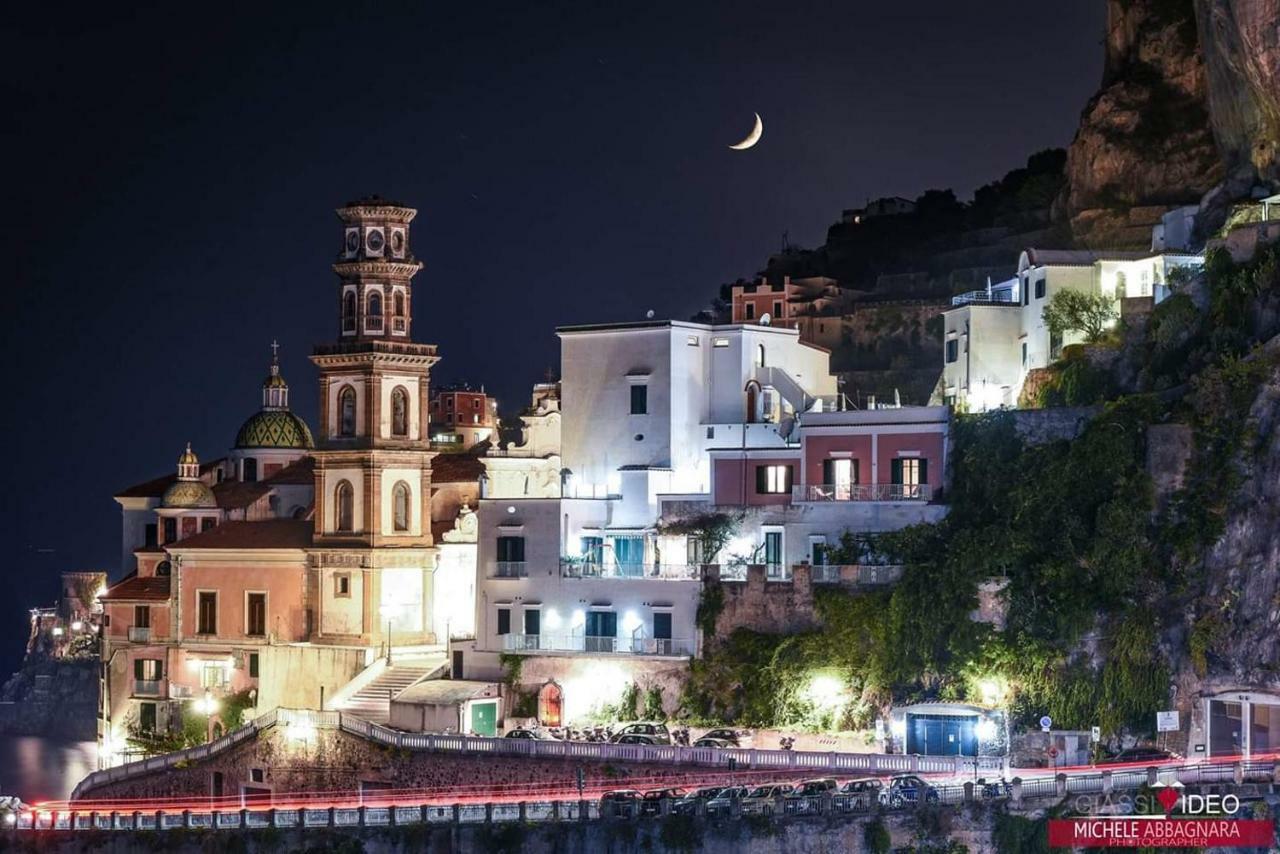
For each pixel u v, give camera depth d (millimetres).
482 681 141625
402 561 150625
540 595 140875
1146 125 171250
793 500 136125
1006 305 150375
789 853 105188
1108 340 136375
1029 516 123125
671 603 134250
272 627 154375
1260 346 120875
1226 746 114375
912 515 131500
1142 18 177625
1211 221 144500
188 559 159125
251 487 172500
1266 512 116062
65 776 175500
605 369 152125
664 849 106750
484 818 111250
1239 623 115125
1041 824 104000
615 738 125812
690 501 140375
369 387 150750
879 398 172750
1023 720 118438
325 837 113062
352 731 132500
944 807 105062
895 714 118375
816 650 126000
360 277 152625
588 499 144125
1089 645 117688
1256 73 136625
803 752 115750
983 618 121062
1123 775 105438
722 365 152875
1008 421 129500
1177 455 119938
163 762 142875
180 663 159250
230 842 115438
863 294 193375
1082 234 170375
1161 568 118062
